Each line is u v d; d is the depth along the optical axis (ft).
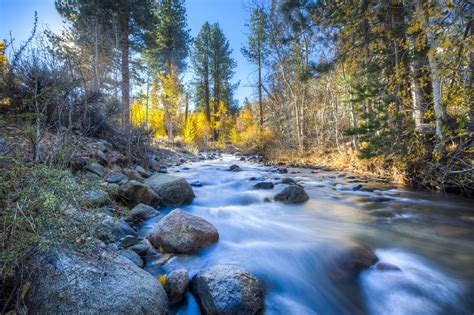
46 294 5.07
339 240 11.53
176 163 37.55
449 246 11.39
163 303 6.36
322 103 50.03
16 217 4.71
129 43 44.14
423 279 8.80
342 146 40.52
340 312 7.70
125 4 38.88
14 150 6.25
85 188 6.14
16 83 13.33
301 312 7.54
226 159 53.36
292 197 18.83
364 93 24.73
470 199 18.92
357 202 19.03
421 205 18.13
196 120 92.58
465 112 17.44
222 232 12.37
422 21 15.69
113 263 6.51
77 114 17.76
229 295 6.73
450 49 14.80
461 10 13.69
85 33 34.86
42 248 4.73
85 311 5.04
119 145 23.98
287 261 9.76
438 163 19.88
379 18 20.97
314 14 24.98
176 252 9.52
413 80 21.90
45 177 5.44
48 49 17.17
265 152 57.00
